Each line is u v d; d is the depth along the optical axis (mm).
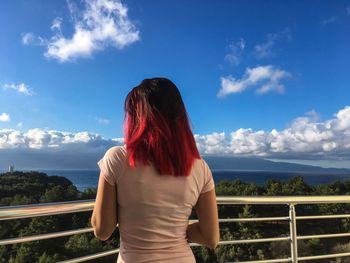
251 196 3133
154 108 1446
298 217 3420
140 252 1396
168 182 1415
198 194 1514
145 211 1395
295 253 3389
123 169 1390
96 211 1433
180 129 1463
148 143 1401
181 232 1474
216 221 1573
